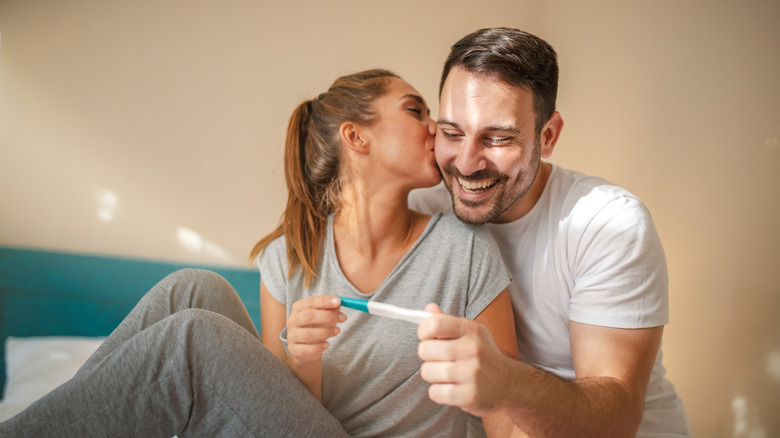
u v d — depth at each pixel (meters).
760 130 1.50
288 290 1.19
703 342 1.71
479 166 1.10
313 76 2.44
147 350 0.89
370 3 2.47
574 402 0.87
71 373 1.92
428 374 0.74
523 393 0.80
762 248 1.48
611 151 2.12
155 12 2.36
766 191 1.47
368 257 1.18
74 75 2.33
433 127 1.20
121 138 2.36
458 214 1.15
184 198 2.40
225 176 2.42
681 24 1.79
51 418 0.84
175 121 2.39
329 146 1.20
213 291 1.15
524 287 1.26
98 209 2.36
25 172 2.33
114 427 0.87
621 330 1.07
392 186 1.16
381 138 1.16
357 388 1.13
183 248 2.41
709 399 1.69
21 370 1.94
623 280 1.08
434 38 2.52
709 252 1.67
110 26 2.34
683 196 1.76
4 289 2.28
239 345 0.93
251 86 2.41
